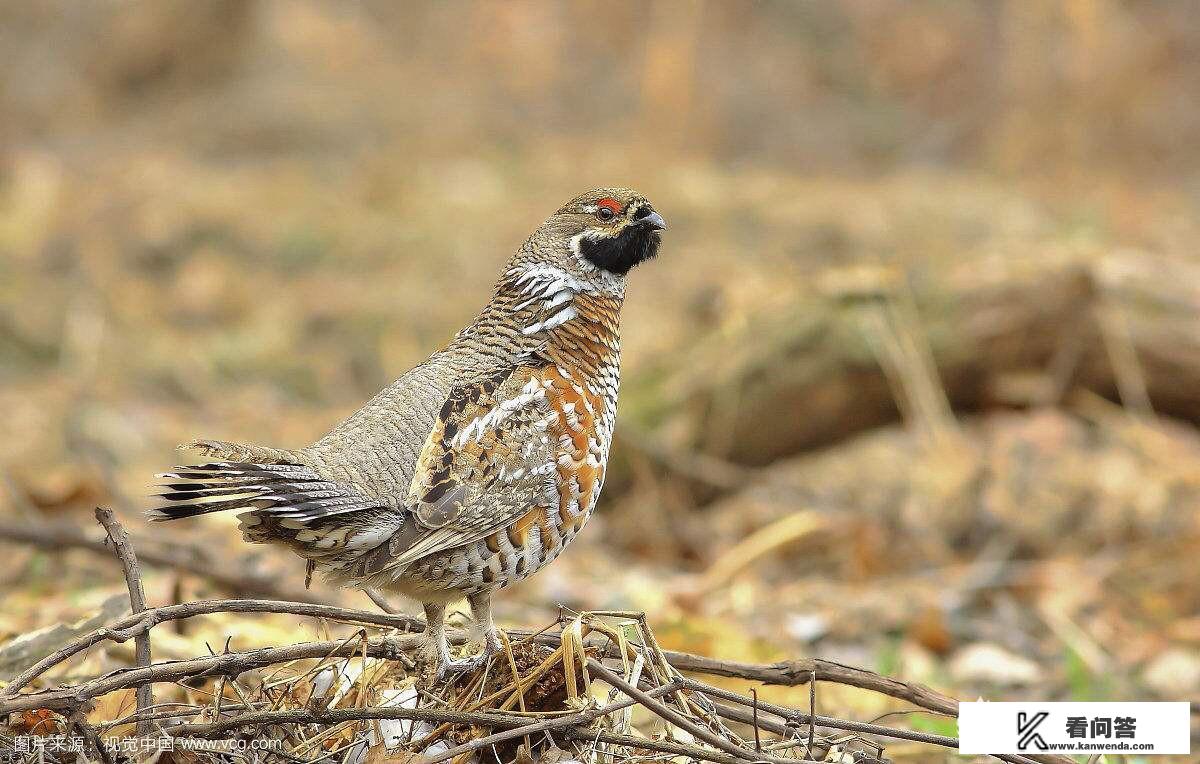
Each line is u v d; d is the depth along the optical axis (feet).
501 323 21.16
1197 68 78.48
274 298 58.44
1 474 36.14
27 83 88.07
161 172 71.10
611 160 73.51
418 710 17.76
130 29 90.12
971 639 33.12
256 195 67.26
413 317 56.59
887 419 41.32
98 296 57.62
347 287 59.00
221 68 91.25
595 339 21.48
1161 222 62.13
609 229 21.79
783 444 41.22
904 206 62.75
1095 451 39.58
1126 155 72.43
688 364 41.16
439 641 19.88
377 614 20.51
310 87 85.25
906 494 39.65
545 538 20.08
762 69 87.81
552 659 18.95
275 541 18.42
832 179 73.00
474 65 90.33
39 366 53.11
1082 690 29.14
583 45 91.71
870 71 87.71
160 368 52.49
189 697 21.70
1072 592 34.60
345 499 17.97
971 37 86.22
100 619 23.32
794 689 25.76
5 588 29.48
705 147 77.20
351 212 65.57
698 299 49.73
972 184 69.56
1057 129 73.00
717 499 41.42
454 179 70.54
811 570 37.45
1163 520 37.70
